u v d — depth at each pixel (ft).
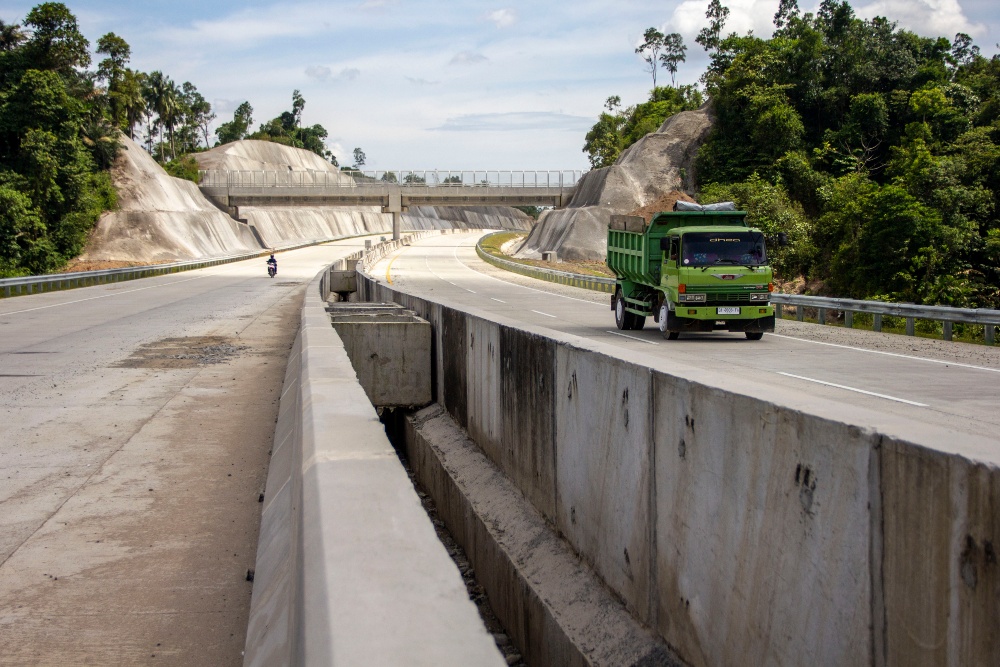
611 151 427.74
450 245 363.15
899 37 289.94
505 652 21.88
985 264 156.15
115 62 345.72
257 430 31.27
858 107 249.34
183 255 289.33
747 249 64.75
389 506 9.77
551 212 333.83
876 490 9.66
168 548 18.90
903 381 43.55
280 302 111.55
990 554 7.97
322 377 22.53
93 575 17.35
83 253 273.33
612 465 18.34
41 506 21.93
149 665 13.58
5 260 229.66
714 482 13.65
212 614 15.52
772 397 12.40
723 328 66.13
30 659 13.74
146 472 25.27
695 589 14.30
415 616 6.63
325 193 361.92
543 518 23.86
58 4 293.64
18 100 267.80
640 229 69.87
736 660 12.85
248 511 21.54
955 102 244.01
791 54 278.05
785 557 11.55
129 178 317.63
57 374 45.85
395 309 58.08
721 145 283.59
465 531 28.99
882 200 161.99
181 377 44.83
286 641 10.66
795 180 243.81
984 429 29.58
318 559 7.99
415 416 42.96
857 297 162.20
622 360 17.78
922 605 8.91
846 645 10.17
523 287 147.43
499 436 29.37
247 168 520.01
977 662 8.14
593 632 17.66
